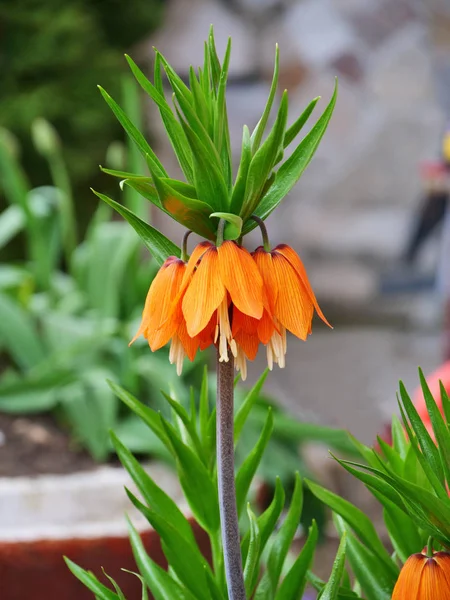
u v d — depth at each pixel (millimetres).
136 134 750
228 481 734
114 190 4422
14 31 4199
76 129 4266
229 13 5621
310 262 6191
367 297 5766
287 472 2012
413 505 732
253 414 2014
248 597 792
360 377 4438
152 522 838
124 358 2232
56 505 1726
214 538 883
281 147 708
